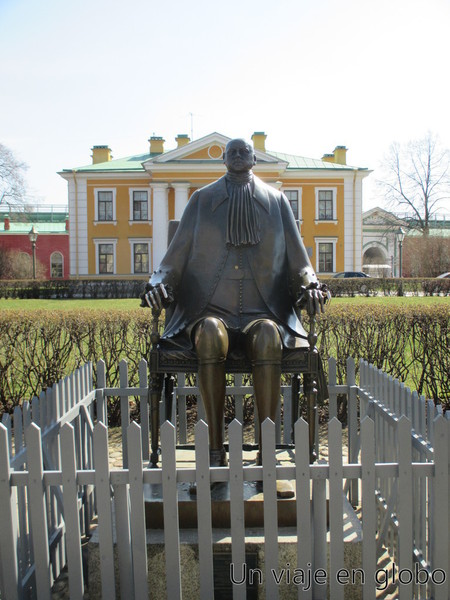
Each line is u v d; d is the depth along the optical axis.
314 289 3.44
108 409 6.84
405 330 7.05
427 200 42.03
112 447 5.82
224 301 3.57
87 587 3.14
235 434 2.58
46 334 7.12
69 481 2.59
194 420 6.61
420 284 29.33
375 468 2.63
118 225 36.41
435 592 2.65
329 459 2.62
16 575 2.63
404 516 2.63
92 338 7.09
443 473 2.61
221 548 2.87
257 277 3.59
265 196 3.71
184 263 3.68
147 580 2.73
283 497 3.04
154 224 34.44
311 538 2.95
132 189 36.31
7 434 2.60
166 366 3.42
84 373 4.06
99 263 36.66
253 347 3.24
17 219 54.72
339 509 2.64
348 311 7.13
